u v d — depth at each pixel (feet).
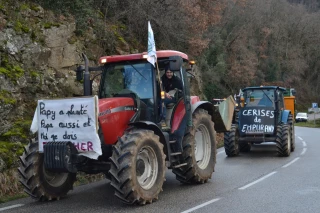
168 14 61.77
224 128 33.88
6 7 38.11
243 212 20.22
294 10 205.46
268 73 171.12
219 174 32.17
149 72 25.07
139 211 20.51
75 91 40.63
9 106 32.60
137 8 56.18
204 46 70.69
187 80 27.27
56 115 21.83
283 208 20.97
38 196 22.67
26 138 31.48
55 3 43.11
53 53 40.22
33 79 36.83
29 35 38.27
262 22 168.86
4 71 34.37
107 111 22.22
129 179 20.68
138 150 21.39
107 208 21.30
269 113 44.19
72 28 43.47
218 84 116.26
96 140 20.99
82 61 43.01
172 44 65.62
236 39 130.93
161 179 23.00
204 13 69.97
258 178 30.04
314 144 58.13
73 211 20.81
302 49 208.03
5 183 26.25
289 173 32.04
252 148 52.65
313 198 23.15
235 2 124.36
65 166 21.08
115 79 25.71
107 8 53.57
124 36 54.85
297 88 212.23
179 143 25.84
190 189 26.17
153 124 22.84
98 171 23.21
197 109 28.96
